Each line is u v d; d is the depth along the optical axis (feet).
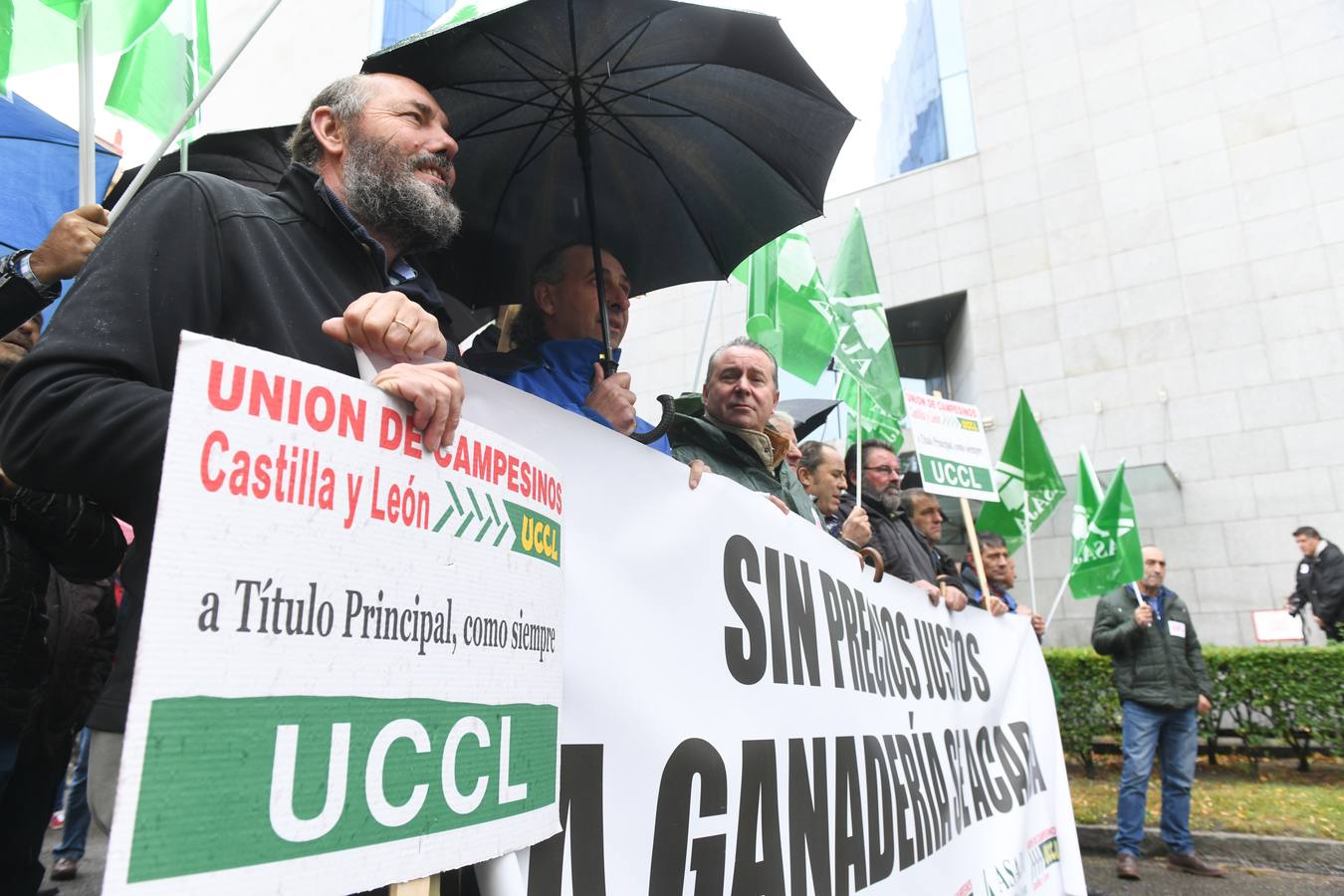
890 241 45.16
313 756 2.51
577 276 7.53
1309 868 16.89
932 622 9.35
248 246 3.92
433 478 3.06
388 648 2.79
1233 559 34.27
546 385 6.53
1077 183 40.65
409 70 6.17
